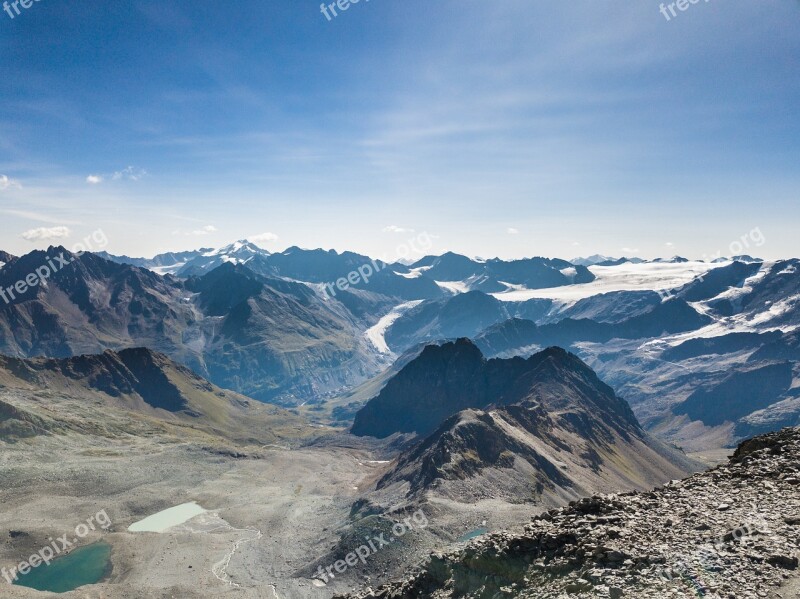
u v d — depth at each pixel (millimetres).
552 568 31047
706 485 36594
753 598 22641
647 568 26844
